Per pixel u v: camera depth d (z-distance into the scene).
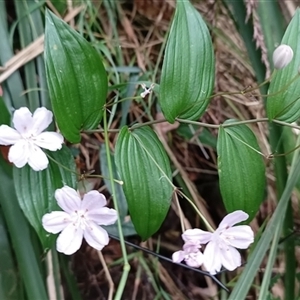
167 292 0.20
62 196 0.13
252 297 0.20
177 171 0.21
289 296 0.18
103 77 0.14
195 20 0.14
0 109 0.16
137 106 0.21
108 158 0.15
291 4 0.21
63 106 0.14
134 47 0.22
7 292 0.16
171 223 0.21
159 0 0.22
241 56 0.22
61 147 0.15
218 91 0.22
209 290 0.20
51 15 0.14
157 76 0.22
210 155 0.22
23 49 0.19
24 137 0.14
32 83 0.18
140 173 0.15
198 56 0.15
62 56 0.14
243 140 0.15
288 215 0.18
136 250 0.20
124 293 0.20
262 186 0.15
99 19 0.22
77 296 0.18
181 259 0.14
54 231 0.14
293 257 0.18
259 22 0.19
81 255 0.20
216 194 0.22
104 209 0.13
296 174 0.16
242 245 0.14
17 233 0.16
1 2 0.19
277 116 0.15
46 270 0.17
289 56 0.13
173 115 0.15
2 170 0.16
